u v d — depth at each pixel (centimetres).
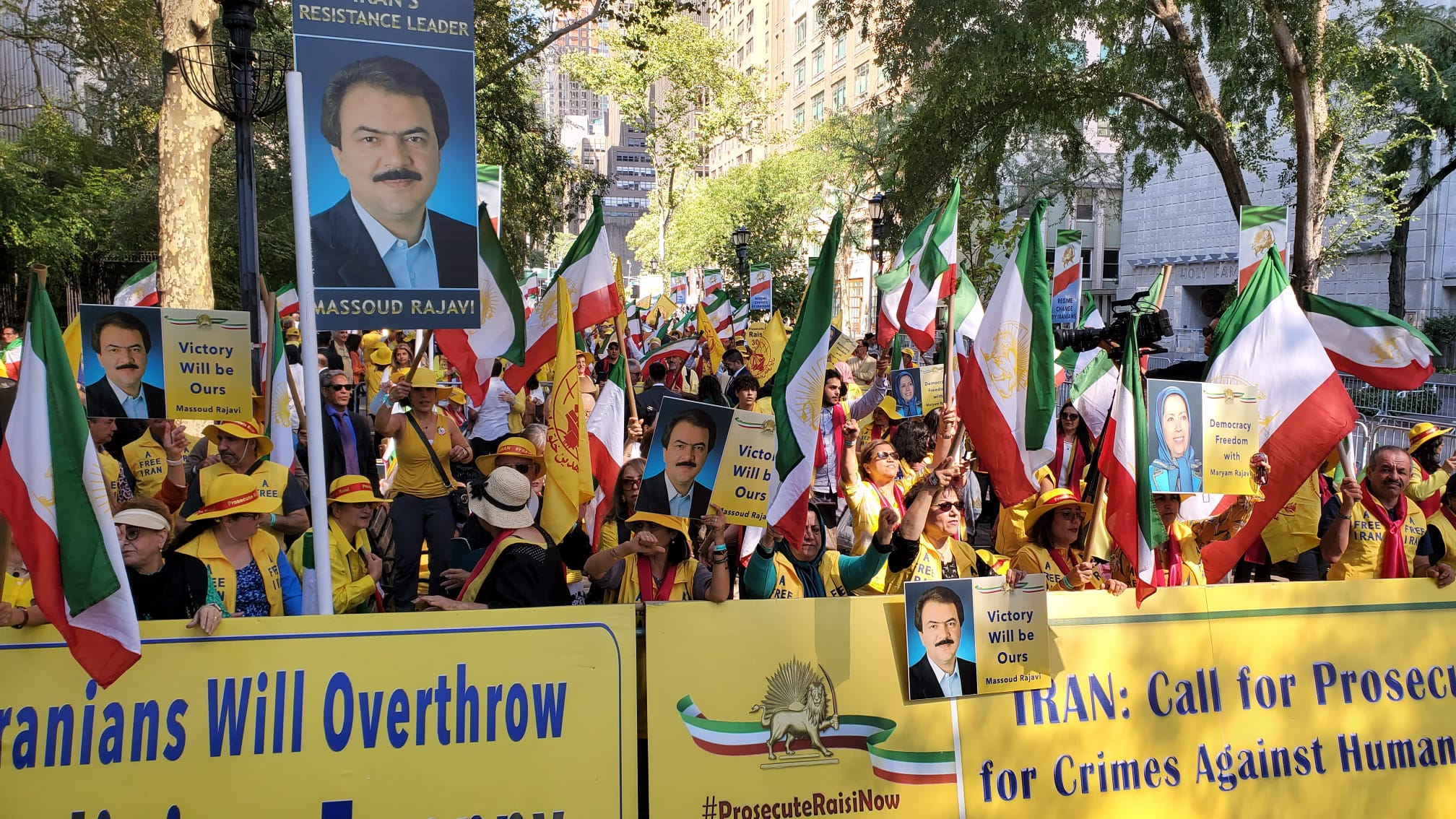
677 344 1402
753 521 415
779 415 423
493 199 730
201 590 428
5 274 2309
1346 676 461
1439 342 2875
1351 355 595
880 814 405
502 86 2558
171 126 1163
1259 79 1892
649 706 391
